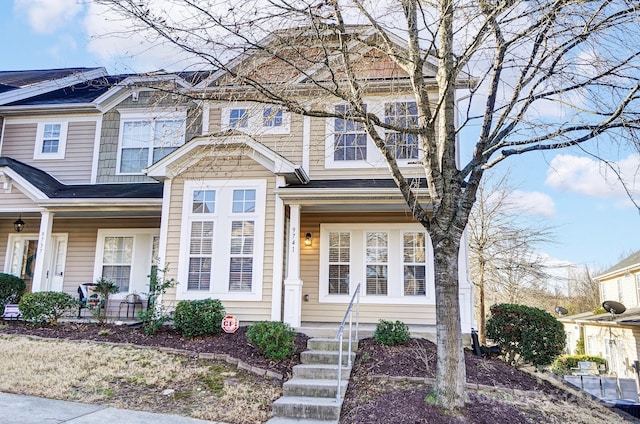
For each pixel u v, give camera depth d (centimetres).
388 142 1039
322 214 1128
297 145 1129
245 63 598
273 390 650
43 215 1070
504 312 848
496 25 561
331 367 695
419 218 573
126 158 1261
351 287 1084
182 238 973
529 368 809
